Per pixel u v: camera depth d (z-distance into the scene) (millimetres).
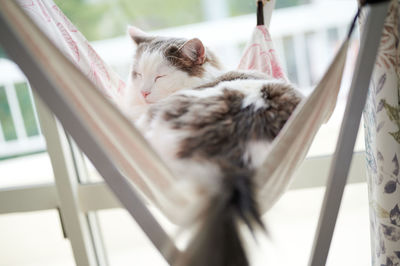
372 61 673
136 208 727
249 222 662
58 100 667
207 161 809
